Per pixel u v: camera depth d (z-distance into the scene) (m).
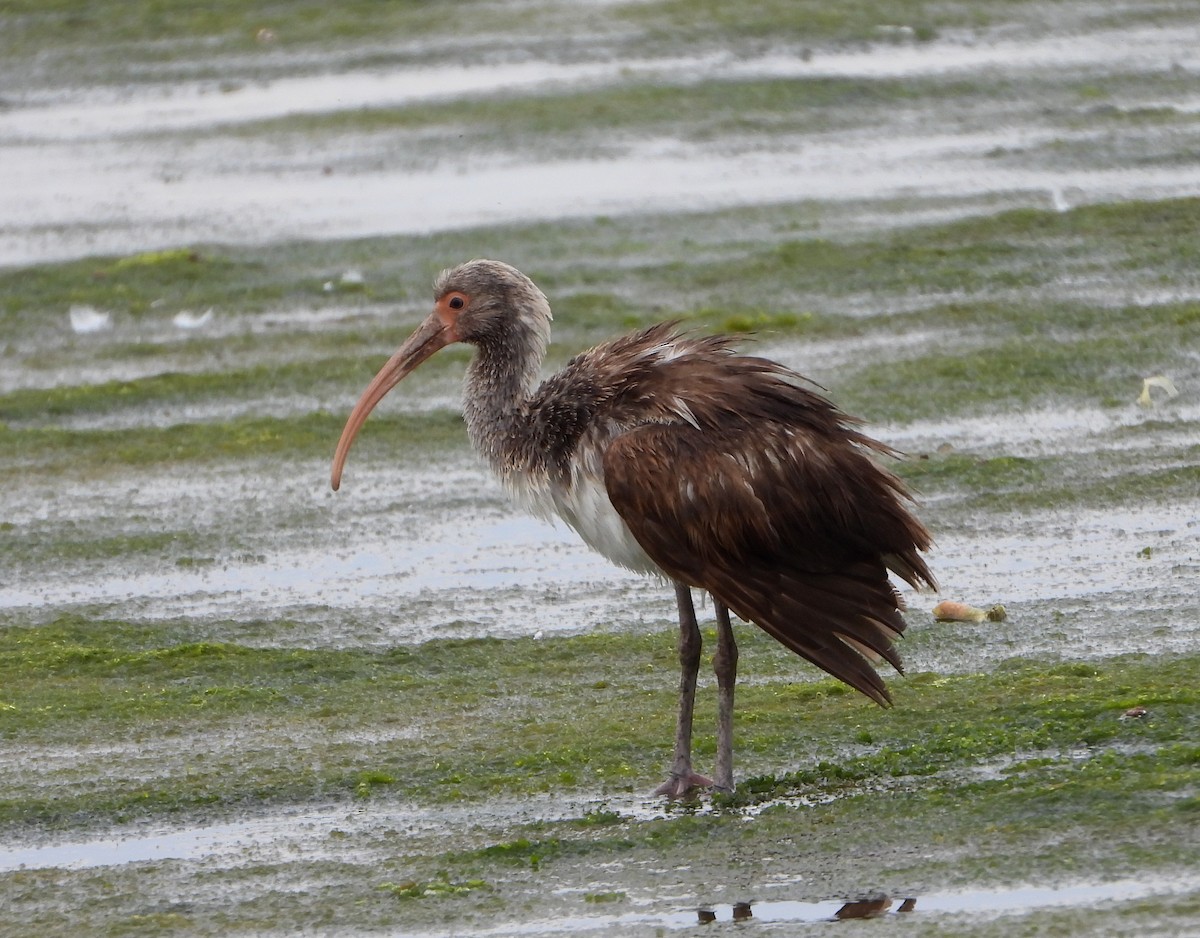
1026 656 13.23
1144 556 15.01
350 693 13.58
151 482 18.36
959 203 25.53
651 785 11.59
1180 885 9.35
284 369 21.25
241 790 11.91
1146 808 10.23
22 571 16.44
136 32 35.94
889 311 21.86
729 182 27.09
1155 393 18.78
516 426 12.56
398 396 20.31
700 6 35.62
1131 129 28.34
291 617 15.13
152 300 23.81
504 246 24.95
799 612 11.18
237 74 33.56
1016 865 9.80
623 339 12.52
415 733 12.73
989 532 15.86
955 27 34.25
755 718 12.53
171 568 16.30
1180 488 16.41
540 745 12.34
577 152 28.73
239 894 10.45
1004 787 10.81
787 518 11.14
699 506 11.20
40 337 22.89
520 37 34.50
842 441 11.41
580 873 10.37
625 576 15.63
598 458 11.84
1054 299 21.70
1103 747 11.22
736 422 11.35
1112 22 34.38
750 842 10.55
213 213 27.00
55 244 26.16
